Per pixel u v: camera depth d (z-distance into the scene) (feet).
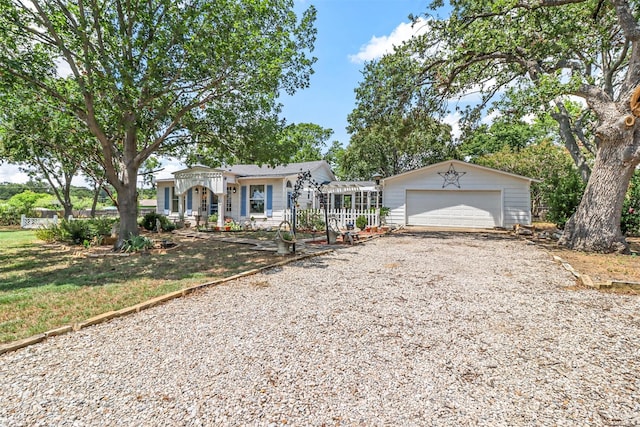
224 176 54.44
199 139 35.83
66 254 28.09
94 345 10.04
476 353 9.42
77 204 106.63
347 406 6.99
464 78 40.70
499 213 49.39
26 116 26.76
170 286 16.60
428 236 40.16
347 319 12.14
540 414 6.71
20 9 23.88
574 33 29.60
